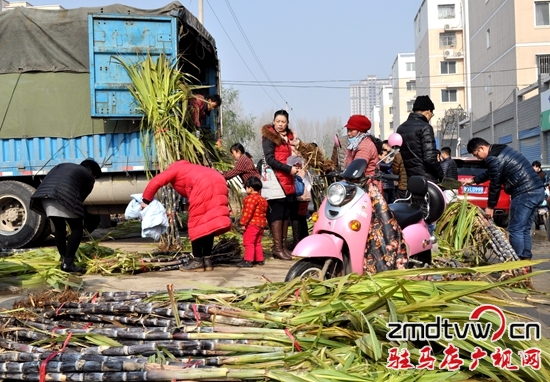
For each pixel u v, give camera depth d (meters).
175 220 8.82
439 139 46.66
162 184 7.37
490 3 37.47
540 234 14.07
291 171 8.15
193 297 4.64
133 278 7.04
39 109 9.73
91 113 9.04
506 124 32.78
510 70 33.94
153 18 9.18
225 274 7.30
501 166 7.14
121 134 9.55
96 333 4.13
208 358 3.65
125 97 9.13
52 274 6.91
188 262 7.67
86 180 7.41
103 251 8.12
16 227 10.15
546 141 26.53
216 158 10.50
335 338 3.88
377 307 3.91
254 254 7.98
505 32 34.62
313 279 4.53
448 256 7.32
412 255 5.92
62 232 7.32
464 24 51.50
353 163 5.52
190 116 9.47
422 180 6.27
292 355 3.57
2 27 9.72
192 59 11.59
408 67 74.12
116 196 9.69
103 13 9.17
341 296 4.27
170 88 8.99
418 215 6.04
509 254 7.01
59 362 3.71
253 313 4.09
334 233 5.34
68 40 9.68
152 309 4.41
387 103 91.00
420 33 57.81
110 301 4.86
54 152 9.73
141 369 3.58
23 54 9.73
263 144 8.28
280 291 4.45
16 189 9.81
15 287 6.55
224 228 7.45
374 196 5.43
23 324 4.52
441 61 53.22
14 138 9.78
